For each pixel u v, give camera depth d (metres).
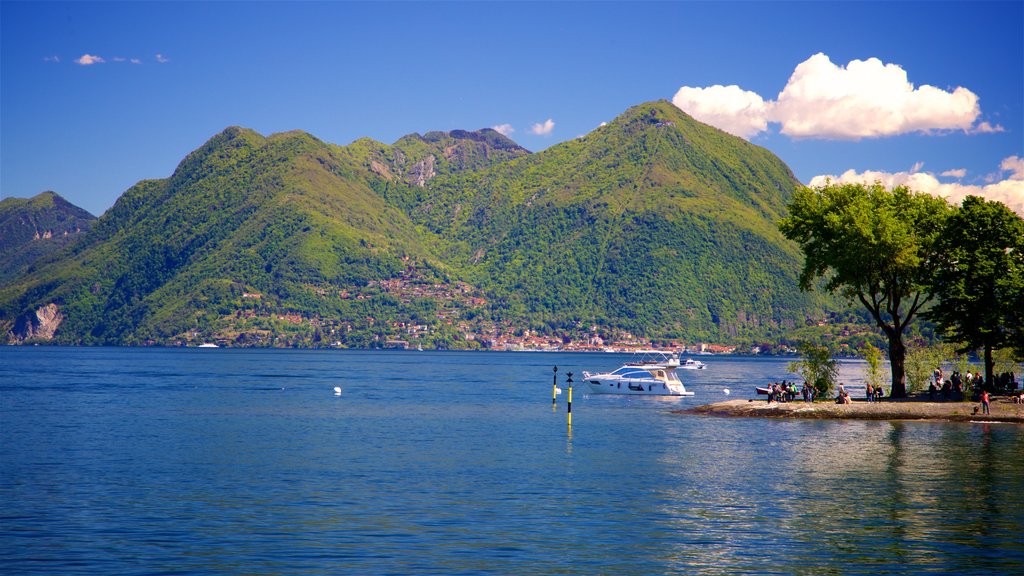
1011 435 69.44
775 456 58.22
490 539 35.00
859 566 31.44
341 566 31.16
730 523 37.88
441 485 47.12
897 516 39.16
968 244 84.62
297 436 71.69
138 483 47.53
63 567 30.92
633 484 47.44
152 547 33.53
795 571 30.89
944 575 30.44
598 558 32.38
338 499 42.97
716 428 76.62
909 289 85.69
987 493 44.47
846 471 51.59
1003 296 81.75
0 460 56.22
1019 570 31.00
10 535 35.25
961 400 84.06
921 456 57.62
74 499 42.78
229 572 30.44
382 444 66.06
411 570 30.77
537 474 50.94
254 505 41.44
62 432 73.88
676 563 31.81
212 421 85.25
